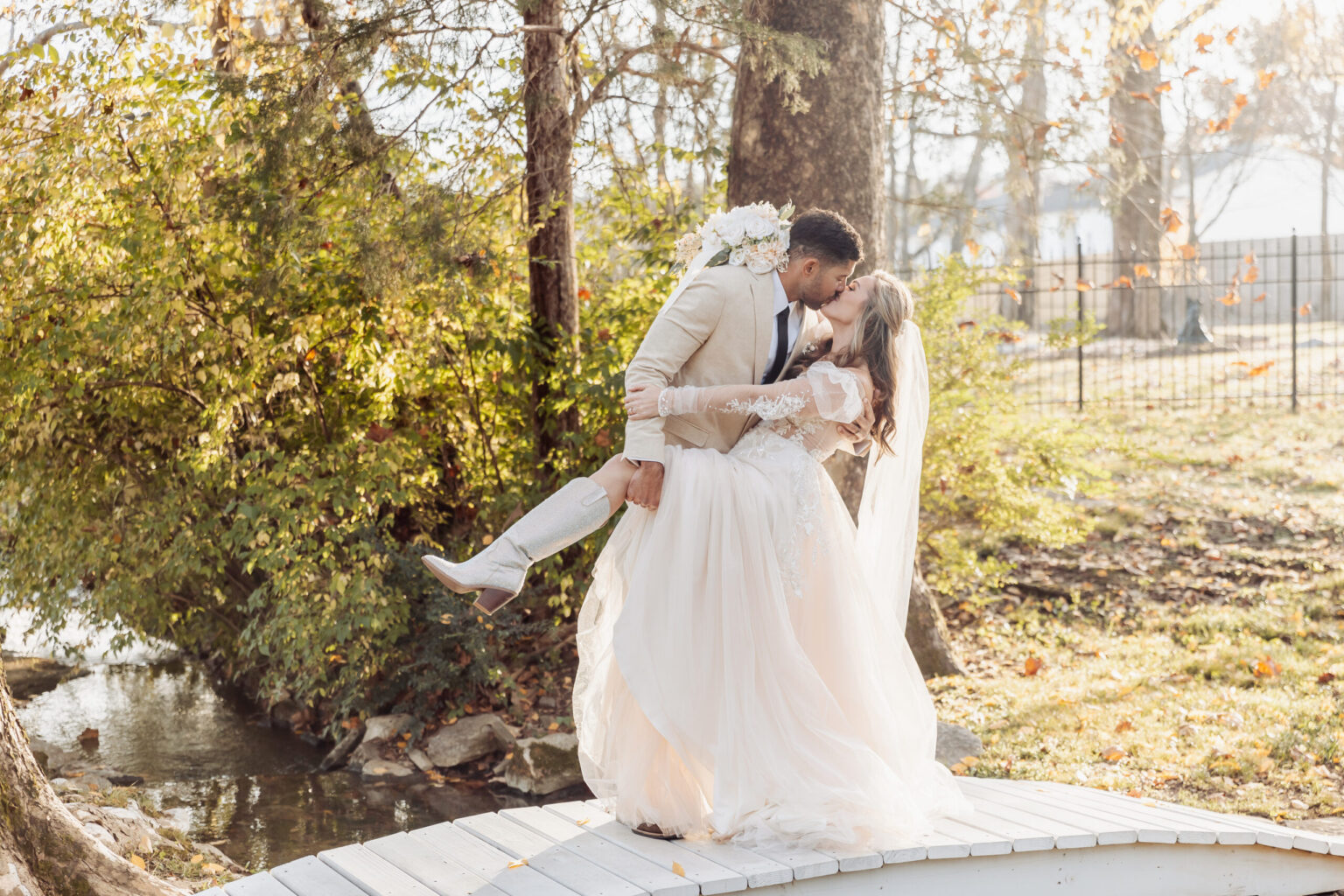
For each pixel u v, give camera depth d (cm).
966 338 769
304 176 582
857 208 571
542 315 666
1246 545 788
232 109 585
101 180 570
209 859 438
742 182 584
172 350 570
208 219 580
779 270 289
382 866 293
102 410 637
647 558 286
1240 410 1184
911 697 319
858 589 307
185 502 641
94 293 580
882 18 581
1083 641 690
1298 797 444
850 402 287
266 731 682
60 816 346
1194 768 477
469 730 609
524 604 677
